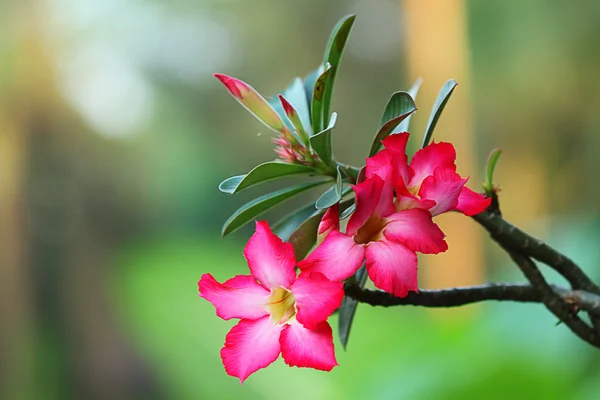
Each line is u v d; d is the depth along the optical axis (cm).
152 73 450
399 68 446
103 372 310
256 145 475
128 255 393
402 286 65
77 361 314
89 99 365
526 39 353
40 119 329
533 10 350
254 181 72
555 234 205
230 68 474
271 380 261
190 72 466
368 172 66
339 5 462
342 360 237
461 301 71
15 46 320
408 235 65
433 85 353
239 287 67
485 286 71
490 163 71
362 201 65
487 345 160
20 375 298
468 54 357
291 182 406
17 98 320
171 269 405
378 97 455
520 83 355
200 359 303
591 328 72
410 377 169
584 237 166
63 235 335
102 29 381
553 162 364
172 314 339
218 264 420
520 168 367
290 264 66
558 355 149
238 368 66
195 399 284
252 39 469
